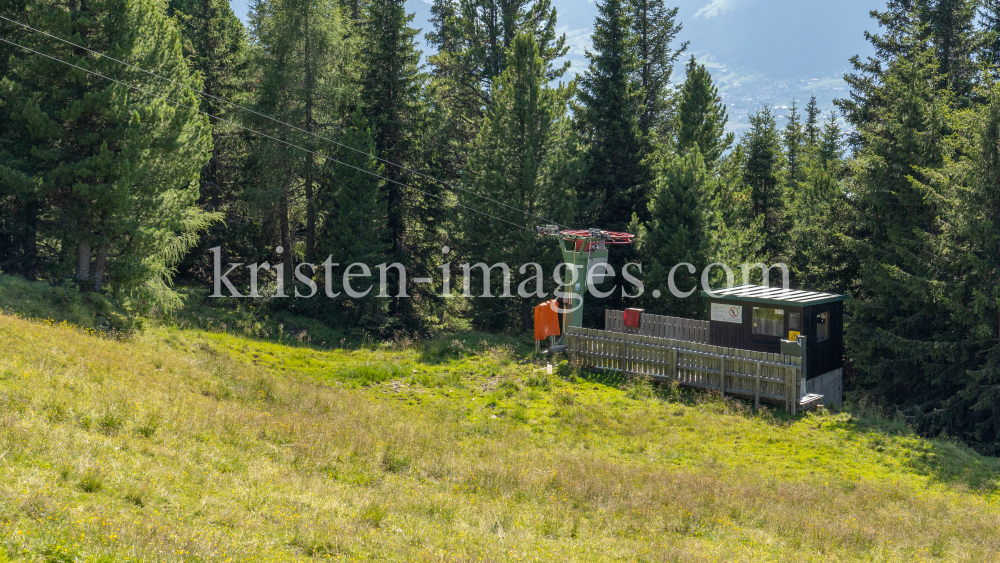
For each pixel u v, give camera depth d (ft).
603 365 73.00
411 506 32.27
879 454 53.83
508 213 95.14
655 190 103.30
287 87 102.58
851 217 86.63
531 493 38.11
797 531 35.81
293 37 100.68
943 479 49.67
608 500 38.24
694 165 94.32
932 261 74.23
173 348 66.08
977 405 66.80
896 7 123.85
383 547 25.71
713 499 39.96
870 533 35.86
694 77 114.42
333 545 25.17
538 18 133.59
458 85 139.95
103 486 26.09
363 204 98.68
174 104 73.72
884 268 78.28
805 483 46.21
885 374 80.12
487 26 136.98
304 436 41.45
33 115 64.18
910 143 78.38
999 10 121.90
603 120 113.60
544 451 48.93
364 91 107.45
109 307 68.69
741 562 29.19
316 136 101.71
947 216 73.00
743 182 136.36
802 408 60.95
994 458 57.62
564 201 96.78
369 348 89.66
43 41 66.13
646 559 28.78
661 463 49.16
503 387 65.87
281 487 31.35
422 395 62.13
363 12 119.24
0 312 55.88
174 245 80.89
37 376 38.93
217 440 36.99
